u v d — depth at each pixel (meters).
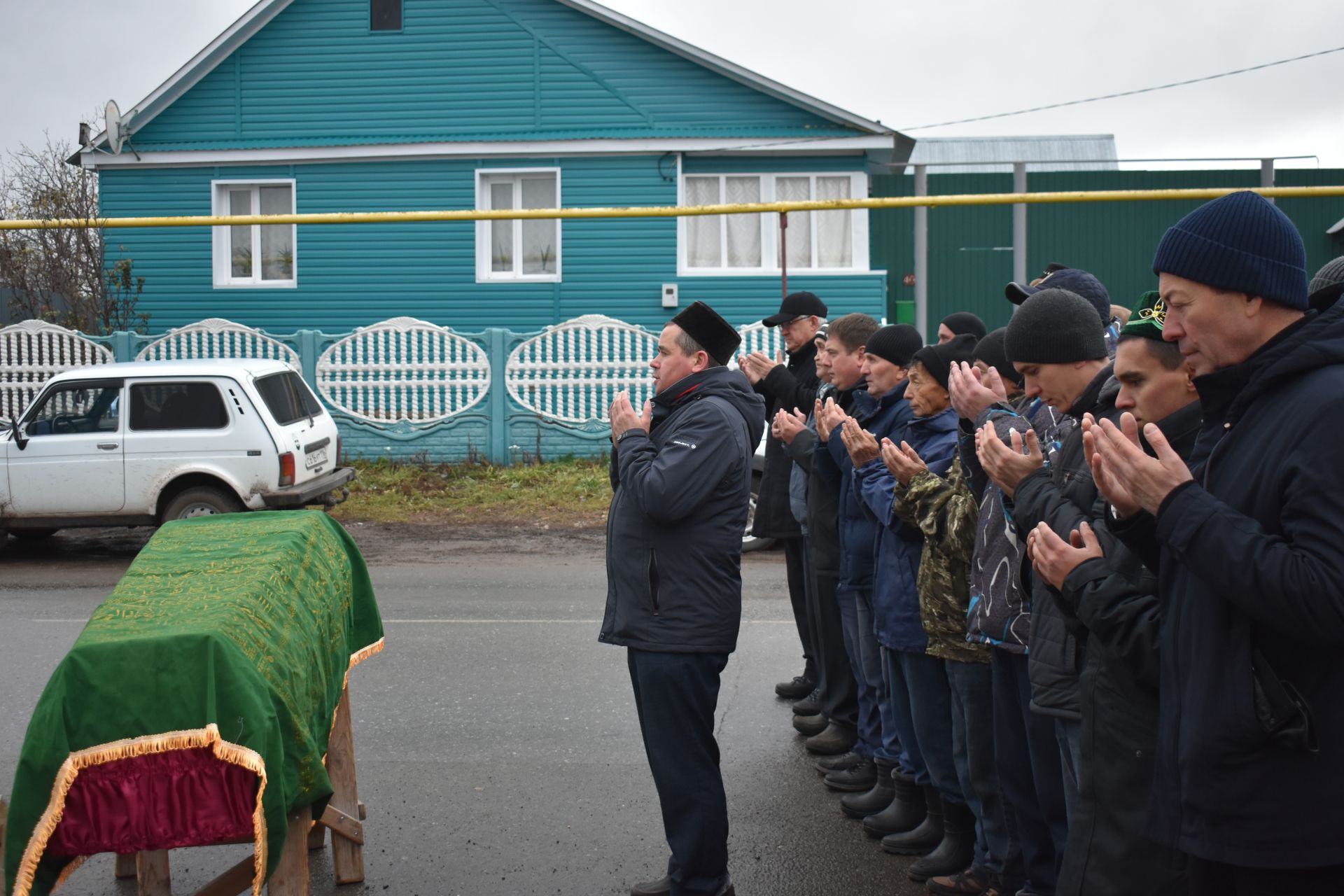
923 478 4.12
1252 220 2.37
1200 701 2.35
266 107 19.16
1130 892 2.72
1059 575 2.85
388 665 7.43
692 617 3.99
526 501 14.17
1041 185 21.77
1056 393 3.44
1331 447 2.20
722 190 18.94
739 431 4.07
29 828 3.02
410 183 19.05
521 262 19.20
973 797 4.17
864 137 18.39
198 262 19.25
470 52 18.92
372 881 4.50
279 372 12.10
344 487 14.90
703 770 4.05
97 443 11.44
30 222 14.30
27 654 7.93
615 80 18.80
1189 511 2.30
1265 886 2.29
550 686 6.95
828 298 18.70
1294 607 2.15
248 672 3.18
